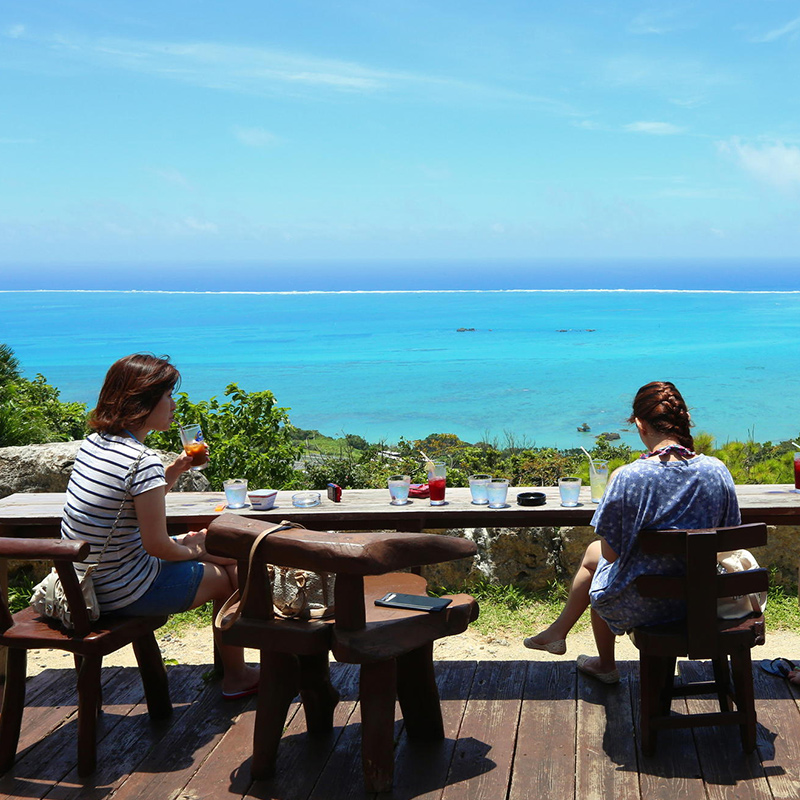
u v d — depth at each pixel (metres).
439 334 95.75
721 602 2.96
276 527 2.68
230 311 145.75
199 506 3.93
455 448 18.47
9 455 5.99
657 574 2.91
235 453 7.63
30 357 75.62
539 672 3.68
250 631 2.75
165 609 3.05
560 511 3.69
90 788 2.84
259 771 2.85
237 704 3.46
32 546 2.73
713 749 2.96
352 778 2.85
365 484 8.12
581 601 3.48
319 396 52.16
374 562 2.46
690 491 2.92
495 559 5.23
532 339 87.25
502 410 45.81
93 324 117.75
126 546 2.97
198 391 53.31
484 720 3.24
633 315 117.94
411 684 3.01
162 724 3.30
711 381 55.03
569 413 44.28
